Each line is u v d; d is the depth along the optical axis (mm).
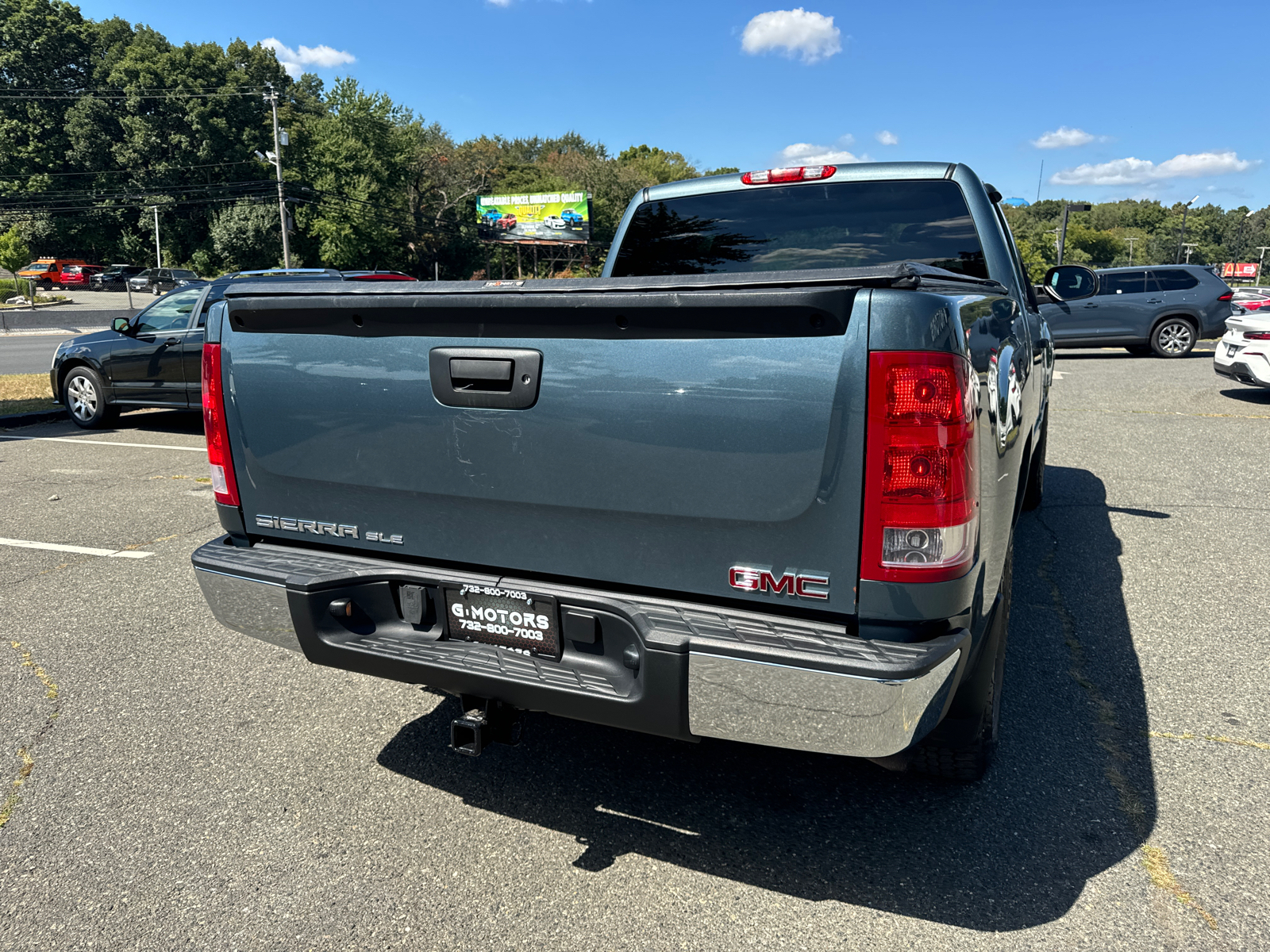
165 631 4125
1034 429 4051
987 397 2121
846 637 1922
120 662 3775
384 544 2492
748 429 1931
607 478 2107
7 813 2668
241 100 71125
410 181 72250
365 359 2371
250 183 69000
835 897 2248
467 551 2361
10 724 3230
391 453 2393
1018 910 2184
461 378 2230
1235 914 2148
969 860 2387
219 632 4109
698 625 2002
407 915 2205
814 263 3857
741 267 4004
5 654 3850
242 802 2723
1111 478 6957
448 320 2215
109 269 64062
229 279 9438
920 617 1890
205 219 70812
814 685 1861
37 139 72125
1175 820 2543
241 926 2170
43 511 6320
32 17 73000
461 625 2363
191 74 72062
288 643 2516
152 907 2246
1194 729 3082
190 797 2750
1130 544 5273
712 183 3963
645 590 2148
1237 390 11766
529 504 2230
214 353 2639
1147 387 12227
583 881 2328
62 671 3680
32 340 28047
